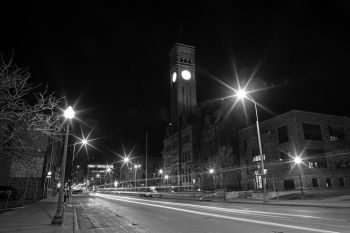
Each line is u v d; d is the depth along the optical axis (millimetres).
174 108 101688
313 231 9984
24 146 14719
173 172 84375
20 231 11430
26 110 13742
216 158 55094
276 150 47250
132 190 98812
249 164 51594
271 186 45500
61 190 14164
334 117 48656
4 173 30797
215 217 15734
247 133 54344
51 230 11680
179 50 104938
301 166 42500
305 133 45062
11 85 13438
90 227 13508
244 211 18906
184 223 13766
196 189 66375
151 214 18891
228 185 52656
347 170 46094
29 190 31688
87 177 136500
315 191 36781
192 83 102875
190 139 76438
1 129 13250
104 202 35438
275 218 14281
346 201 24109
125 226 13594
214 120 71312
